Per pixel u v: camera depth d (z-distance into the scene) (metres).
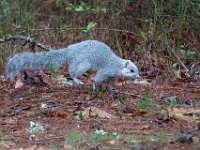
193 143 8.71
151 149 8.38
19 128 9.27
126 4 15.56
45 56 11.45
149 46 14.59
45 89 11.61
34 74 12.23
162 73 13.51
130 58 14.80
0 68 13.44
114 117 9.91
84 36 16.03
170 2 15.52
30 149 8.35
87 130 9.23
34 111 10.19
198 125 9.37
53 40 15.62
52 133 9.06
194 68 13.98
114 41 15.43
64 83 12.14
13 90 11.53
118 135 8.98
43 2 17.72
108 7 15.84
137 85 12.19
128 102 10.84
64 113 9.92
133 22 15.66
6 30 15.59
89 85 11.97
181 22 14.69
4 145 8.52
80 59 11.34
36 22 17.20
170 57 14.07
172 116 10.02
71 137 8.84
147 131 9.25
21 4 16.22
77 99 10.87
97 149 8.41
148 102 10.62
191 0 15.32
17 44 14.24
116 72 11.34
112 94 11.16
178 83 12.49
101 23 16.05
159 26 15.06
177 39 15.08
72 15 16.77
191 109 10.52
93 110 10.04
